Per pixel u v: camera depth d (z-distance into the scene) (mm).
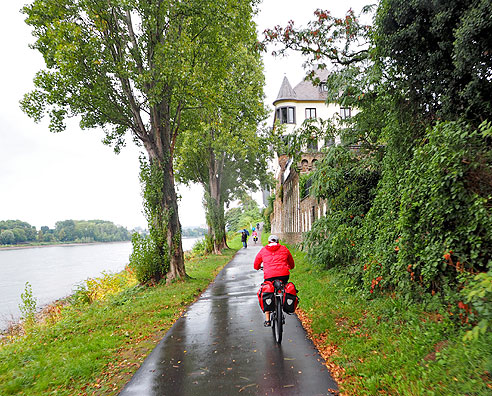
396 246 5902
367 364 3932
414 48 6297
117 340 6344
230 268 17719
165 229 13492
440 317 4543
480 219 4387
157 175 13625
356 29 9180
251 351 5066
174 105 15320
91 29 11906
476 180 4562
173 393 3869
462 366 3279
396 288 6031
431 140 5168
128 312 8758
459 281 4402
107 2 11734
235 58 17234
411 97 6570
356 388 3566
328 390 3656
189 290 11055
